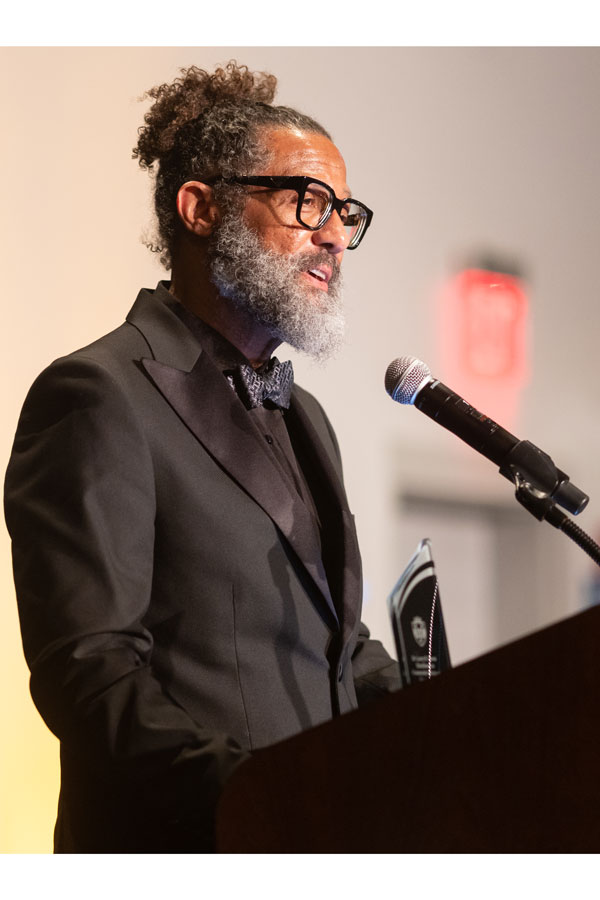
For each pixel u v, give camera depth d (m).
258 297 3.14
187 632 2.67
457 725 1.83
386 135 6.58
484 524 7.13
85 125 5.37
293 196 3.22
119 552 2.55
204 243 3.29
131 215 5.45
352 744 1.86
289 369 3.28
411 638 2.77
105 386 2.72
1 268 5.08
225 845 1.85
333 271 3.28
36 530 2.57
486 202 7.06
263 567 2.78
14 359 5.08
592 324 7.61
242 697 2.64
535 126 7.41
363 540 6.25
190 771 2.15
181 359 2.98
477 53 7.12
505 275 7.13
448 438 6.68
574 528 2.57
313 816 1.85
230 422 2.91
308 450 3.24
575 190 7.59
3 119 5.16
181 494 2.75
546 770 1.77
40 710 2.40
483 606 7.16
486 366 6.95
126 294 5.39
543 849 1.75
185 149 3.42
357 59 6.46
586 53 7.70
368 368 6.34
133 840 2.49
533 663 1.81
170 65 5.65
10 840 4.80
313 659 2.81
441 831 1.80
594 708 1.76
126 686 2.29
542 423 7.27
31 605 2.49
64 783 2.71
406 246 6.62
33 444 2.71
